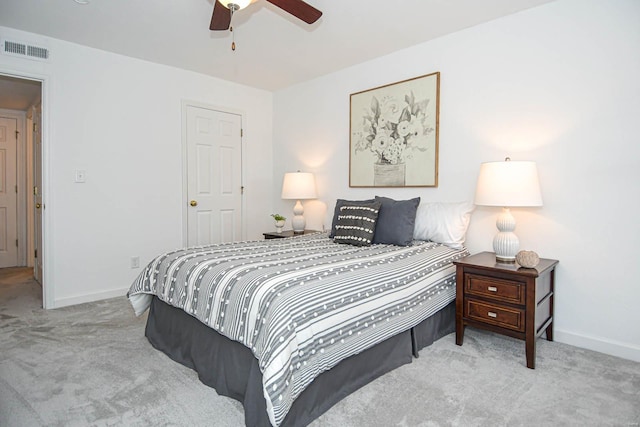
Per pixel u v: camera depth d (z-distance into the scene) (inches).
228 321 64.9
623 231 86.5
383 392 70.7
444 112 117.3
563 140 94.5
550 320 94.2
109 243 133.3
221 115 162.9
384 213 111.4
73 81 123.3
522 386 73.1
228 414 63.5
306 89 163.6
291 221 174.4
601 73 88.6
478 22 107.2
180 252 91.4
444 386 73.0
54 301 121.6
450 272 98.6
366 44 122.7
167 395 69.4
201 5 98.0
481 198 92.5
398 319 78.7
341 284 69.3
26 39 114.0
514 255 91.8
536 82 98.5
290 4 77.4
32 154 171.0
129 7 99.0
